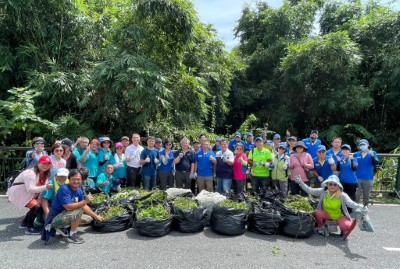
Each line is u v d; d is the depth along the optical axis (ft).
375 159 19.31
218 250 13.07
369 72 39.93
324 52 35.76
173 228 15.37
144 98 24.17
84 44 29.37
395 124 42.60
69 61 28.32
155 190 18.37
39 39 27.73
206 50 38.06
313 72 38.04
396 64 34.32
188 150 21.33
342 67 36.22
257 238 14.64
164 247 13.24
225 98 46.70
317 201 16.98
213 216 15.21
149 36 27.30
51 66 26.71
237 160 20.07
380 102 40.98
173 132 28.94
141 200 16.92
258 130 35.88
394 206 21.44
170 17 25.89
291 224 14.62
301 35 46.57
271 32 46.68
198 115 31.94
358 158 19.67
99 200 16.78
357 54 37.55
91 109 28.84
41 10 27.37
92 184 18.33
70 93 26.50
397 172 23.62
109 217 14.94
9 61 26.22
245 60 50.42
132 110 27.94
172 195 17.89
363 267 11.80
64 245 13.28
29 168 15.49
